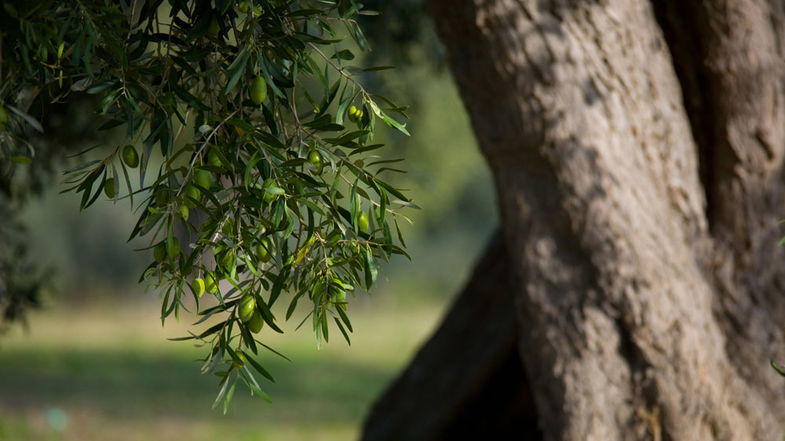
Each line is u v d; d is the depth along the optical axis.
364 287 3.39
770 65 5.52
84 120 8.62
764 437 5.62
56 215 44.06
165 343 31.94
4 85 3.21
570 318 5.36
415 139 15.45
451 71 5.41
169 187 3.23
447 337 8.70
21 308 8.53
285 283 3.36
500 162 5.40
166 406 19.55
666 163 5.36
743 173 5.60
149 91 3.32
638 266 5.28
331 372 26.08
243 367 3.38
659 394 5.33
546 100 5.15
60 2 3.24
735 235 5.66
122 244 46.56
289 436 16.94
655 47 5.33
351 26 3.64
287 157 3.35
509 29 5.10
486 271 8.53
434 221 41.47
